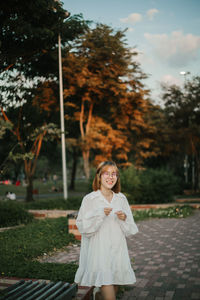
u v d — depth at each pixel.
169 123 28.61
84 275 3.01
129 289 4.27
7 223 10.62
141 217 11.95
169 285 4.38
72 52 21.94
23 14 11.16
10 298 3.27
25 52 13.91
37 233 8.19
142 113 25.69
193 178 31.77
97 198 3.12
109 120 27.34
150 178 16.33
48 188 46.25
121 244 3.10
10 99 17.08
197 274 4.81
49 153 30.83
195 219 11.38
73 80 21.97
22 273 4.69
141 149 29.23
